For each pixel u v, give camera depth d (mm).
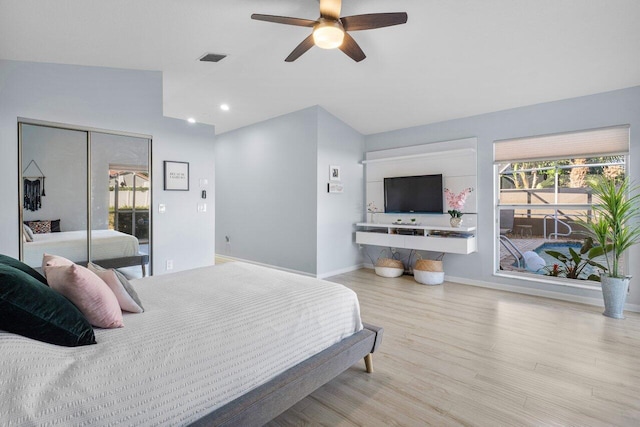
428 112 4602
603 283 3311
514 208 4305
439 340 2756
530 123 4047
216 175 6691
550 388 2049
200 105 4961
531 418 1765
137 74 3588
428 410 1840
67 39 2625
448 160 4746
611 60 3047
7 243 2844
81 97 3223
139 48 2965
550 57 3102
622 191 3275
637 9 2412
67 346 1267
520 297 3965
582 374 2209
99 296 1437
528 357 2449
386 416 1791
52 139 3086
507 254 4508
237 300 1880
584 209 3857
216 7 2412
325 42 2375
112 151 3447
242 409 1345
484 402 1910
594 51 2943
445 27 2852
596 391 2014
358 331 2180
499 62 3283
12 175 2865
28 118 2934
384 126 5285
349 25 2330
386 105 4590
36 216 3010
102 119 3355
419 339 2777
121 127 3484
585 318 3250
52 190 3096
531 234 4324
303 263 5102
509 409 1844
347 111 4938
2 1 2027
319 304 1938
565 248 4090
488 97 4008
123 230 3562
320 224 4938
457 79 3707
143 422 1121
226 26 2734
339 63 3639
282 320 1708
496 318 3256
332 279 4887
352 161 5492
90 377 1106
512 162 4184
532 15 2586
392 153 5363
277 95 4531
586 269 3891
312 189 4934
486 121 4406
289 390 1556
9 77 2852
